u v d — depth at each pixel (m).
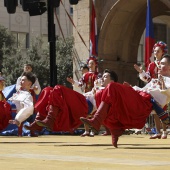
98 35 22.95
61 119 7.95
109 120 7.15
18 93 11.16
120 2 22.25
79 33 23.11
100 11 23.02
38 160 5.06
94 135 14.16
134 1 22.31
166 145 8.15
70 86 43.09
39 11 15.64
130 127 7.23
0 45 46.75
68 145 8.30
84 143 8.99
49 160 5.05
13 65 43.31
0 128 11.81
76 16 23.20
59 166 4.41
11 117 11.79
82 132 16.28
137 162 4.80
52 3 15.12
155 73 10.83
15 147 7.64
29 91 12.23
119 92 7.02
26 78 11.23
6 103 11.82
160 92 7.64
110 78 9.07
